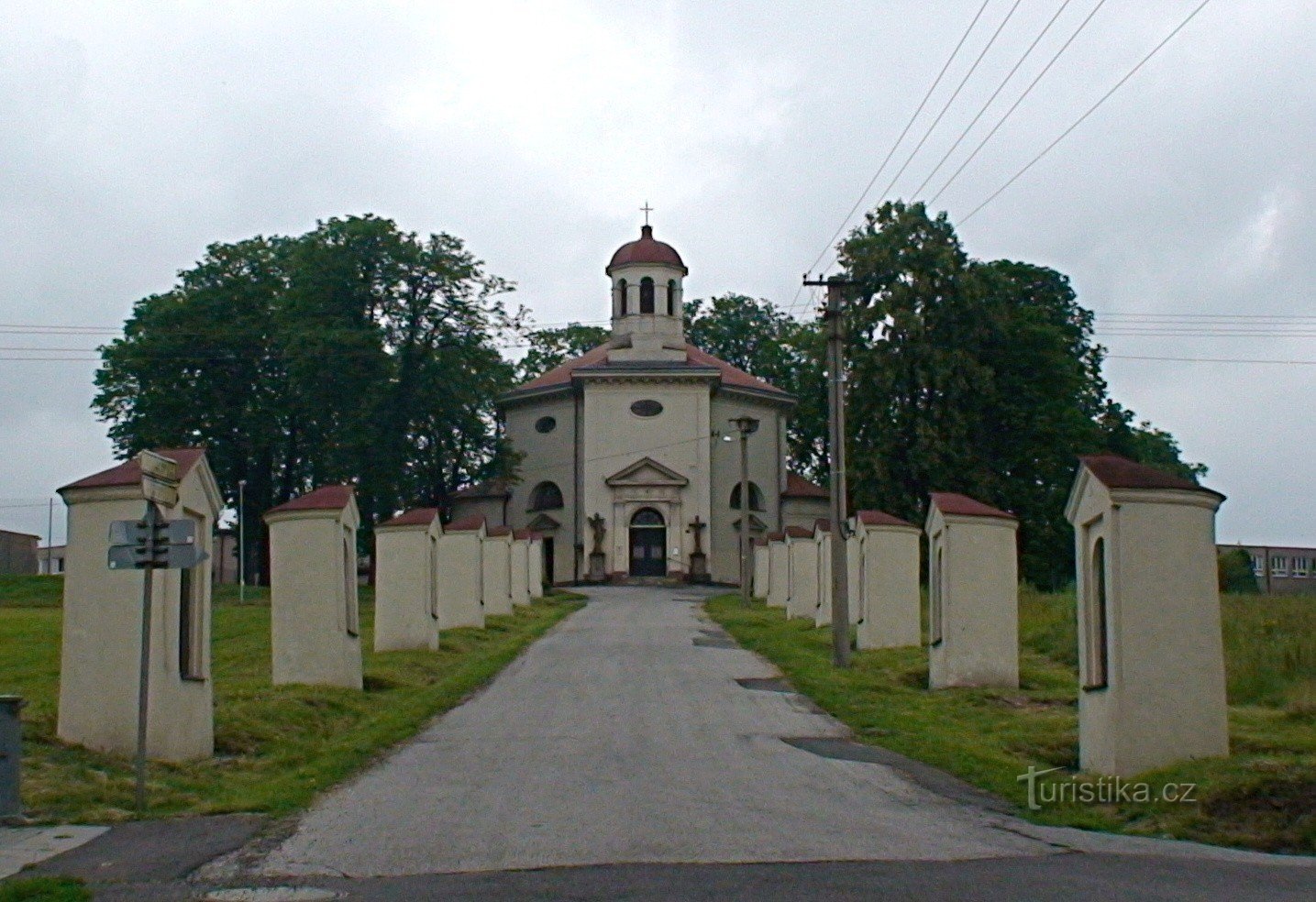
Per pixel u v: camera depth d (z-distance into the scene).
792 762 16.95
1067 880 10.36
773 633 37.81
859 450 61.25
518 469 77.75
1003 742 18.44
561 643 35.88
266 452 64.62
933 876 10.49
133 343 61.97
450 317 63.34
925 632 36.56
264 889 10.24
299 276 61.69
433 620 31.92
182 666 16.66
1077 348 70.25
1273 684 22.05
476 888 10.15
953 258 61.09
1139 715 15.38
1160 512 15.64
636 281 77.31
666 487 74.69
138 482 15.85
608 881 10.36
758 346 91.50
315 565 23.78
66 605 15.97
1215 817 13.04
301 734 18.95
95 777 14.43
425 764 16.77
